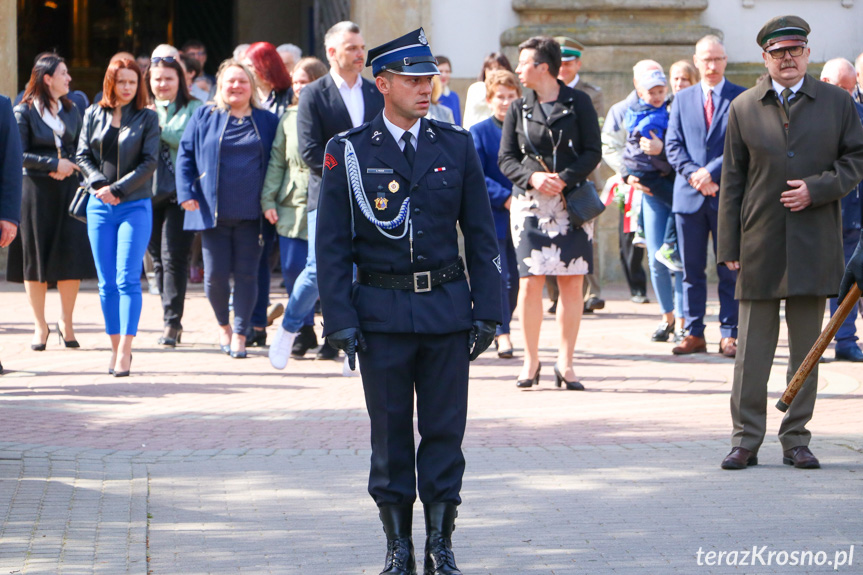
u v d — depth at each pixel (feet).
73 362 66.95
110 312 63.16
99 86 162.71
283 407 55.21
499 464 43.80
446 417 31.78
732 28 110.73
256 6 152.15
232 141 67.51
